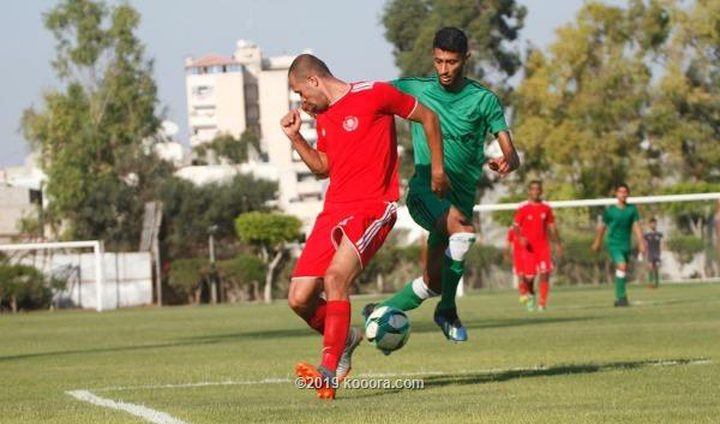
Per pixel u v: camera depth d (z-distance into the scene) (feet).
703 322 141.49
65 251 463.01
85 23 552.41
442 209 75.72
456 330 78.79
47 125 549.54
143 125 564.30
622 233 197.67
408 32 511.81
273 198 495.82
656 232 301.22
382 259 386.52
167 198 478.59
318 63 68.44
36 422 58.59
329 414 57.52
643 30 462.19
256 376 86.43
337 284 65.62
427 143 73.20
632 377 74.79
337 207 67.41
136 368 98.99
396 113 68.59
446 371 85.20
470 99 76.43
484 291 350.64
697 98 458.91
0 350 136.26
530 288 197.16
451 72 74.74
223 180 496.64
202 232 479.00
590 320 155.02
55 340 156.76
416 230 393.70
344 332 65.62
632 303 208.85
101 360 111.55
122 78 557.74
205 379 84.99
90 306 370.32
